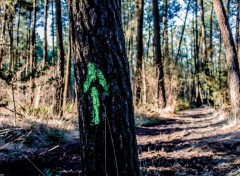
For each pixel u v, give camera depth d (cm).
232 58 855
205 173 412
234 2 2925
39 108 775
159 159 479
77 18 237
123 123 236
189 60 5184
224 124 862
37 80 795
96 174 235
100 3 235
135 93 1390
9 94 698
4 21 1566
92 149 235
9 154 511
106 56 234
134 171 240
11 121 643
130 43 3072
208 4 2475
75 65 242
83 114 239
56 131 660
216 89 1229
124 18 3108
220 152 517
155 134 793
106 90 233
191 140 654
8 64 791
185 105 2273
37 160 482
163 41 2536
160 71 1501
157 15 1582
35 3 1730
